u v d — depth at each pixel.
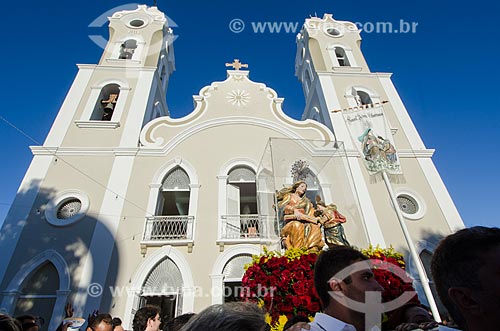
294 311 4.07
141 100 13.48
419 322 2.82
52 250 9.10
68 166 10.98
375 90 15.22
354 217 8.62
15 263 8.82
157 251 9.41
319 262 2.62
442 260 1.75
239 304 1.75
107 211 10.01
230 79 15.11
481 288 1.54
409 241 7.30
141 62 15.13
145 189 10.74
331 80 15.42
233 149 12.21
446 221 10.80
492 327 1.49
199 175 11.35
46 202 10.09
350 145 12.51
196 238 9.80
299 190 7.45
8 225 9.45
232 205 10.81
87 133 12.11
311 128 13.29
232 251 9.53
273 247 8.14
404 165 12.23
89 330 4.66
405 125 13.67
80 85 13.74
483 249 1.62
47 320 8.12
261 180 10.42
